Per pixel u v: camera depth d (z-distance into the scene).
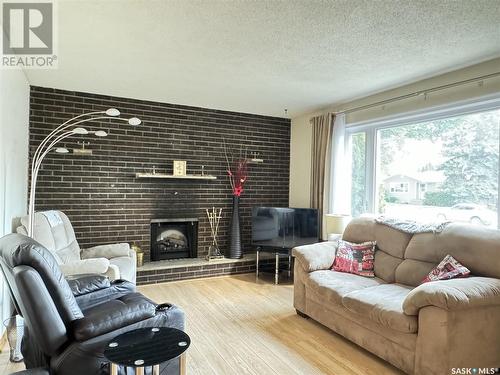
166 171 4.60
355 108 4.24
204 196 4.89
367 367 2.34
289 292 4.02
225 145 5.03
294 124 5.48
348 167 4.40
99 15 2.21
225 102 4.53
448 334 1.99
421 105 3.48
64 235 3.37
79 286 2.43
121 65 3.14
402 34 2.44
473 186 3.07
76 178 4.09
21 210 3.41
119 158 4.31
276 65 3.10
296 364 2.37
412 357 2.16
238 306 3.53
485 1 1.99
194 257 4.83
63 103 3.99
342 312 2.71
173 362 1.96
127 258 3.50
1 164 2.59
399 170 3.80
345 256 3.35
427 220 3.22
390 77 3.40
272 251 4.66
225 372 2.25
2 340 2.55
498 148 2.88
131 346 1.61
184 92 4.05
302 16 2.20
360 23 2.29
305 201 5.16
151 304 2.00
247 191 5.24
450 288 2.06
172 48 2.73
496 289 2.17
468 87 3.06
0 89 2.50
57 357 1.65
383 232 3.34
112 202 4.29
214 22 2.29
